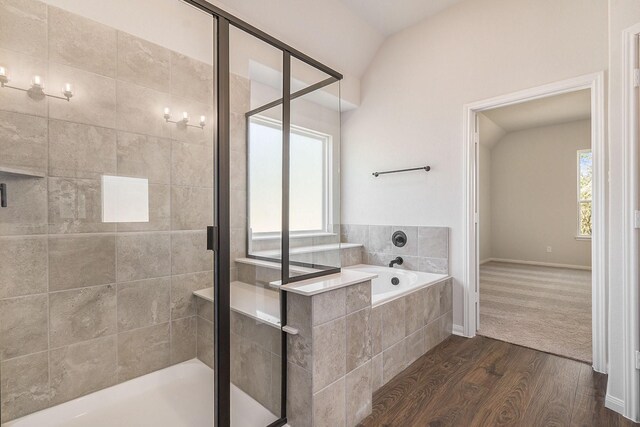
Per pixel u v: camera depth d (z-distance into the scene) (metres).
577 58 2.25
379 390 1.93
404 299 2.20
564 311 3.33
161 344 1.83
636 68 1.61
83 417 1.61
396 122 3.28
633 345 1.61
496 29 2.63
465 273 2.77
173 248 1.84
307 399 1.46
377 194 3.42
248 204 1.69
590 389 1.89
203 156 1.67
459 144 2.83
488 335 2.74
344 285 1.58
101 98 1.69
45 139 1.53
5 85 1.42
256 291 1.63
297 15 2.73
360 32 3.17
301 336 1.48
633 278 1.61
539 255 6.34
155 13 1.73
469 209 2.77
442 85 2.94
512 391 1.89
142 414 1.71
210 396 1.61
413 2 2.84
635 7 1.64
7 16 1.42
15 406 1.49
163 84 1.77
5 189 1.44
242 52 1.68
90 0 1.65
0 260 1.44
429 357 2.35
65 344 1.62
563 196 6.06
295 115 1.92
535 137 6.35
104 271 1.72
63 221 1.60
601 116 2.12
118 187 1.75
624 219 1.66
